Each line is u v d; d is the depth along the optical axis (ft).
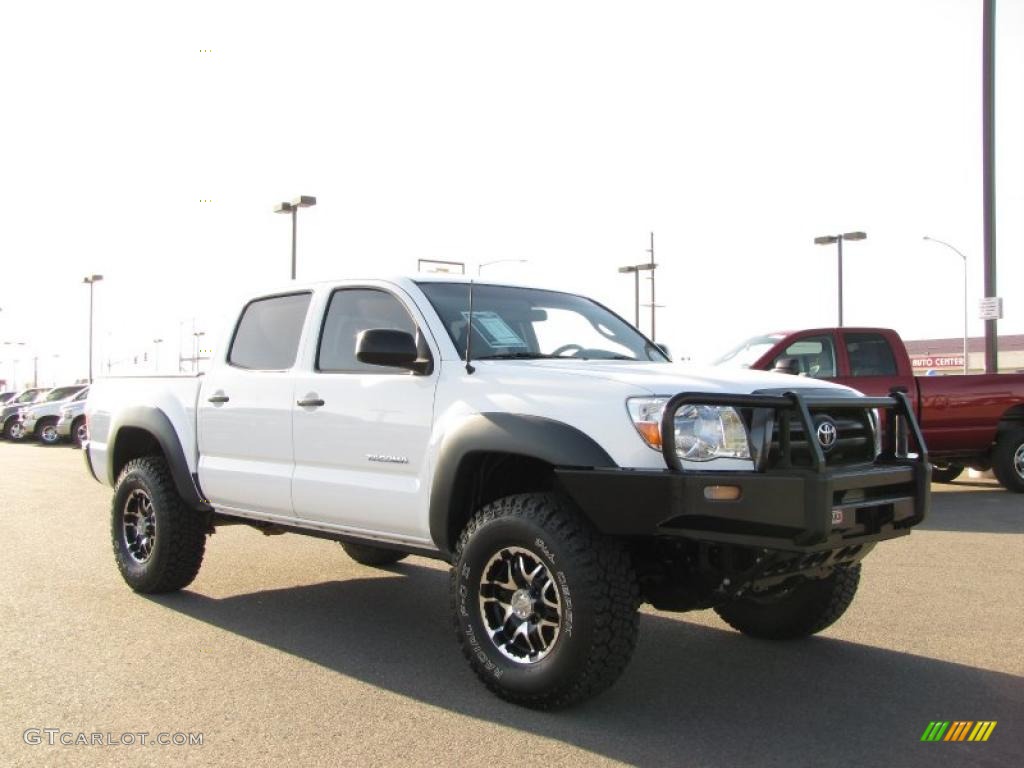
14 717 13.26
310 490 17.16
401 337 14.99
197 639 17.35
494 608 14.26
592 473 12.86
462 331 16.06
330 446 16.89
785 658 16.34
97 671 15.38
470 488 14.89
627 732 12.78
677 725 13.06
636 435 12.91
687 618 19.31
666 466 12.66
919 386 36.73
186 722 13.09
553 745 12.30
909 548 26.27
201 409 19.74
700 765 11.68
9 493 42.45
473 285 16.51
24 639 17.26
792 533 12.35
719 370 14.99
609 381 13.52
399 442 15.70
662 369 14.84
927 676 15.28
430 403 15.33
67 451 81.15
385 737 12.56
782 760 11.85
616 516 12.69
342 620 18.90
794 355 36.42
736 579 13.53
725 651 16.80
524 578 13.91
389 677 15.19
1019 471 39.19
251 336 19.58
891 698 14.23
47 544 27.61
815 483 12.20
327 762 11.72
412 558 25.94
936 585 21.61
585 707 13.79
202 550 20.61
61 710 13.55
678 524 12.60
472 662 14.21
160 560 20.24
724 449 12.89
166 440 20.06
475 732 12.75
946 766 11.69
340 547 27.32
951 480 44.01
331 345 17.66
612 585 12.89
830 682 14.99
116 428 21.76
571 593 12.87
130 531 21.54
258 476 18.19
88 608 19.67
